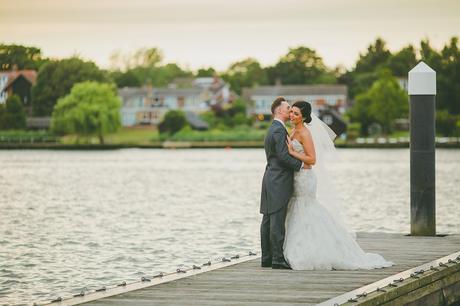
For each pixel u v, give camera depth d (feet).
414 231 58.80
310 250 43.88
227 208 125.49
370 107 498.69
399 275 41.27
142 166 298.56
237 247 76.74
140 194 163.22
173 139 485.15
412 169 58.65
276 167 44.09
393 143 452.76
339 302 34.40
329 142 45.88
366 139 465.47
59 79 504.43
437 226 94.58
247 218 107.34
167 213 117.50
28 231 94.02
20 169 281.54
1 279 60.29
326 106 497.46
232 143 475.31
